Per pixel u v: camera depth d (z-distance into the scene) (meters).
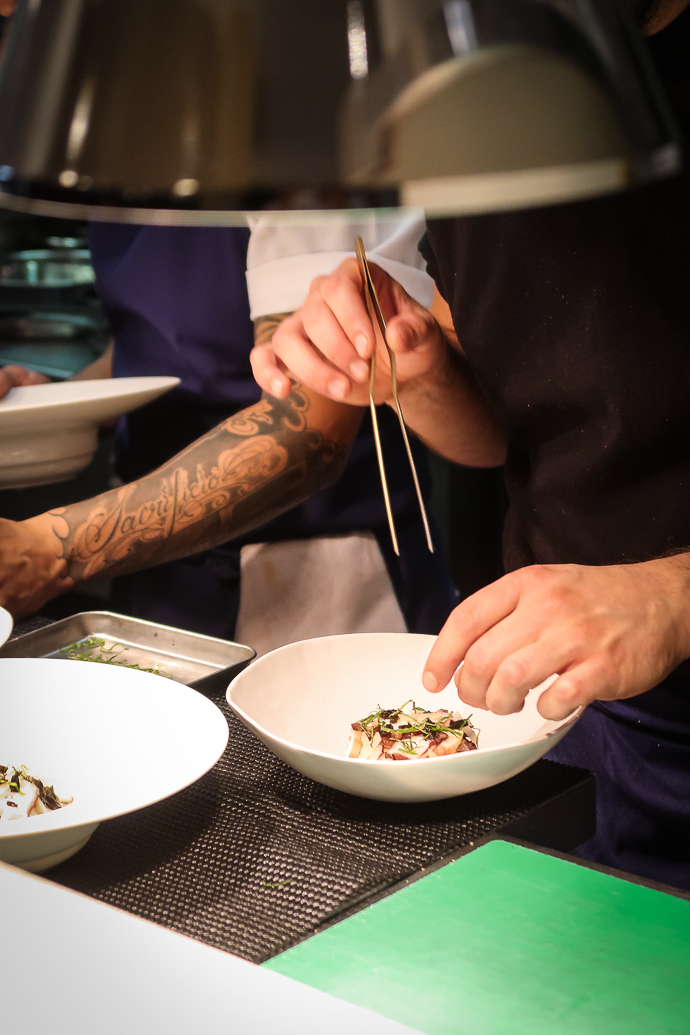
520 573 0.80
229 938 0.58
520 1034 0.51
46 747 0.74
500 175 0.37
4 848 0.60
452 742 0.79
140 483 1.32
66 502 2.62
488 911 0.62
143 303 1.56
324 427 1.38
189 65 0.37
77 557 1.24
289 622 1.55
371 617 1.58
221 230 1.46
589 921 0.61
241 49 0.37
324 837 0.70
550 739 0.75
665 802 1.09
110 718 0.77
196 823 0.72
